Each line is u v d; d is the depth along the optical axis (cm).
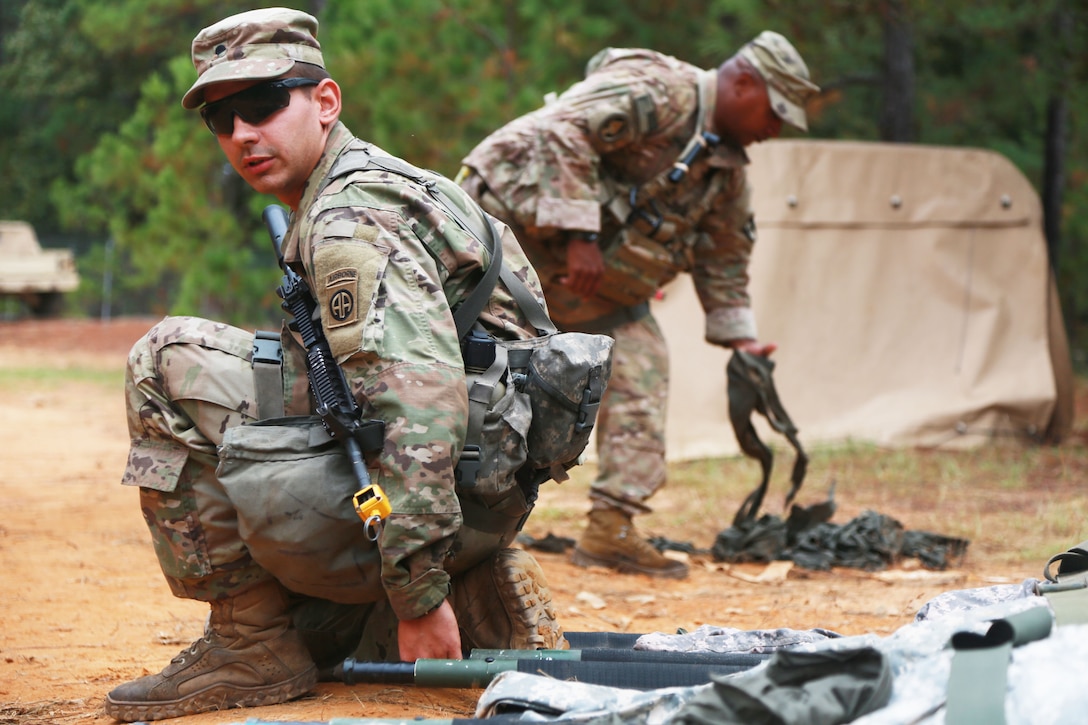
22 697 655
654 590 1006
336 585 582
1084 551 559
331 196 586
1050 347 1877
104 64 6362
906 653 446
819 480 1551
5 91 6794
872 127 3397
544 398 597
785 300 1789
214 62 609
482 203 1041
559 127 1009
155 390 594
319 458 566
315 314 588
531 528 1288
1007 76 2911
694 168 1043
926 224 1848
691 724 433
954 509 1366
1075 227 3164
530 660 541
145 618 838
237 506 564
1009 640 423
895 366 1817
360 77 2192
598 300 1073
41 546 1090
